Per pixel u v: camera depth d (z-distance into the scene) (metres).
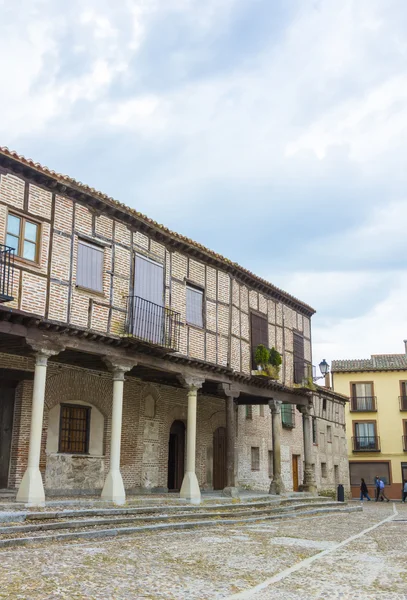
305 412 27.67
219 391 21.73
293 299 27.84
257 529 15.16
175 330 19.47
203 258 21.55
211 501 19.16
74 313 15.81
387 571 9.48
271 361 23.94
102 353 16.47
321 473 38.00
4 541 10.09
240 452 27.25
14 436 16.83
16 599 6.70
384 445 49.19
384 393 50.12
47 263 15.25
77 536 11.53
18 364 16.89
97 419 19.50
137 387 21.17
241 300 23.84
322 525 17.45
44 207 15.42
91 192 16.48
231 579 8.42
